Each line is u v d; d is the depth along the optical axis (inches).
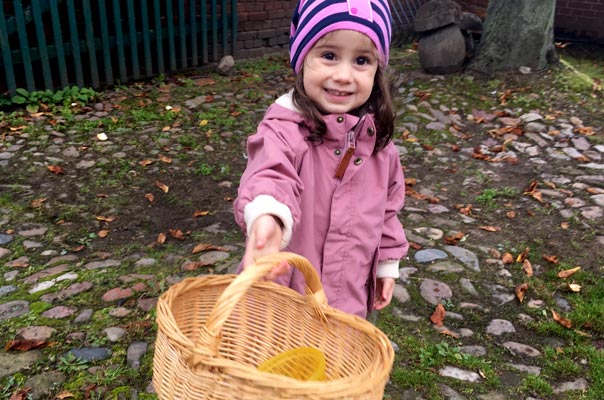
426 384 100.8
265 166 60.6
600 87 276.8
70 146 202.8
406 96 266.1
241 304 67.3
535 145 222.1
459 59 292.8
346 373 60.3
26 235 146.6
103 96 256.2
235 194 177.6
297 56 72.3
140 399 92.7
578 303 127.3
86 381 95.7
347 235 71.1
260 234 53.2
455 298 128.0
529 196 180.7
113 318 112.9
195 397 45.8
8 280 126.3
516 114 250.7
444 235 155.6
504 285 133.6
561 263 142.7
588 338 116.3
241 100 267.4
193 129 227.5
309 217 69.3
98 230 152.0
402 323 118.5
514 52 289.7
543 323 120.2
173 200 171.2
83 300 118.5
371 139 71.2
